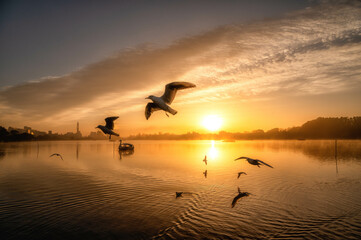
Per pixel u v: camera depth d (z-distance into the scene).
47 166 51.00
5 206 23.95
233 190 29.97
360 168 47.84
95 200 25.91
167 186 32.06
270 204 24.78
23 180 36.19
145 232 18.61
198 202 25.27
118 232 18.56
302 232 18.67
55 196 27.45
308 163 55.97
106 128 12.16
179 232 18.66
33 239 17.52
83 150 103.62
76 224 19.83
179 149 112.75
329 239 17.73
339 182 34.94
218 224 19.94
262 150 101.56
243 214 22.09
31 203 24.84
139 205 24.31
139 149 112.00
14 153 84.88
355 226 19.72
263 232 18.70
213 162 57.59
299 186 32.25
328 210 23.23
